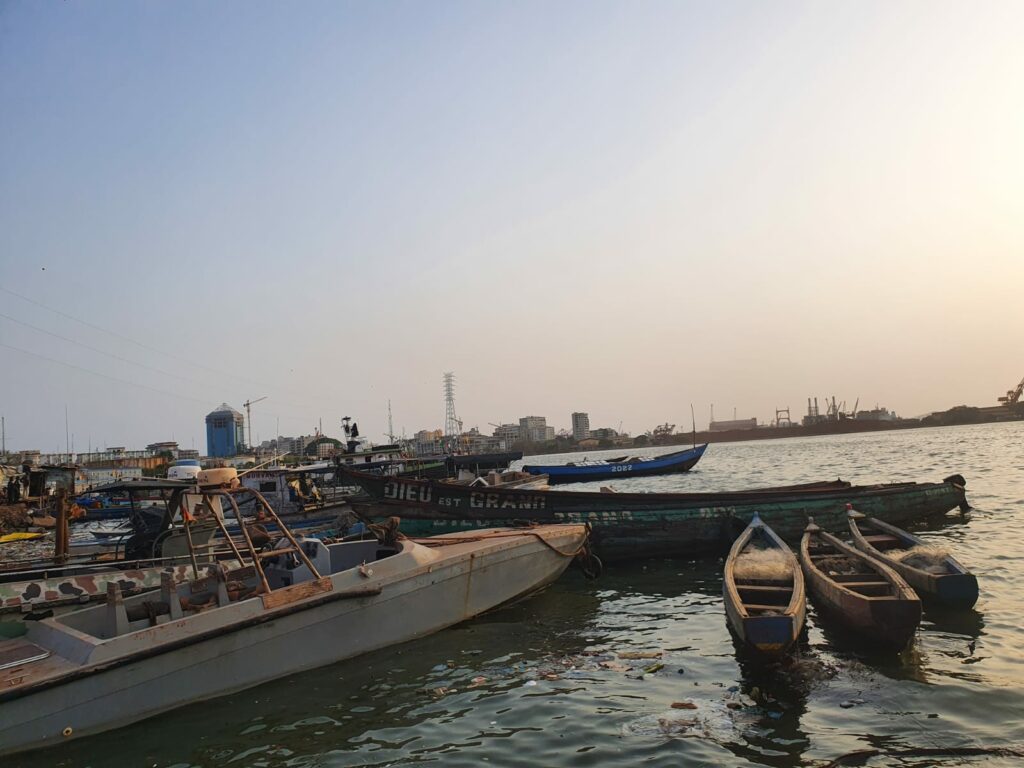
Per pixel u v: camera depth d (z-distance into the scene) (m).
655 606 13.07
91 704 7.57
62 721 7.39
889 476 42.97
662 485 48.94
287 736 7.70
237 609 8.70
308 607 9.23
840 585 10.83
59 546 15.89
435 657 10.10
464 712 8.23
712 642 10.61
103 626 9.00
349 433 40.00
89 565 12.11
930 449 76.25
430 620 10.84
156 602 9.08
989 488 30.86
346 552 12.20
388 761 7.10
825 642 10.21
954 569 12.02
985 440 95.69
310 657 9.28
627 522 17.58
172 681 8.12
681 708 8.09
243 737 7.69
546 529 14.03
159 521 16.45
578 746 7.24
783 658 8.95
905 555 13.33
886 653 9.62
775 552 12.99
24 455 71.31
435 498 19.20
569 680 9.16
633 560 17.73
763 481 47.53
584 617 12.30
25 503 40.44
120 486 12.93
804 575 13.44
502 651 10.37
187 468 13.88
